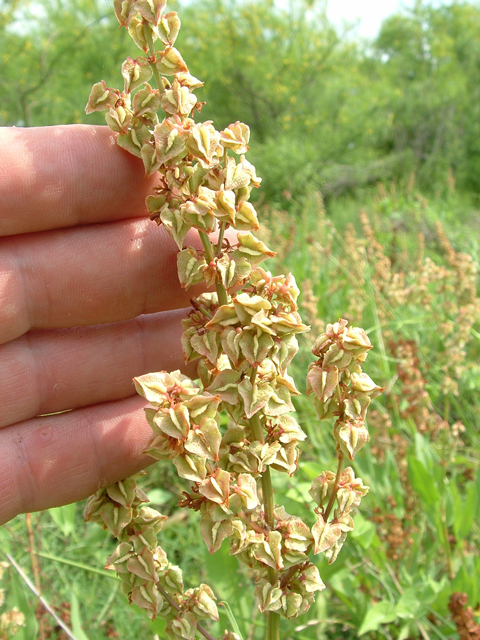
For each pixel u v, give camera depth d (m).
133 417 0.12
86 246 0.12
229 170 0.09
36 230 0.11
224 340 0.09
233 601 0.16
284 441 0.09
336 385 0.09
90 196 0.11
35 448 0.12
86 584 0.21
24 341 0.12
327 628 0.18
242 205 0.09
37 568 0.19
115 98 0.10
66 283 0.12
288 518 0.10
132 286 0.12
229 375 0.09
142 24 0.09
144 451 0.08
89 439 0.12
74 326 0.12
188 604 0.10
